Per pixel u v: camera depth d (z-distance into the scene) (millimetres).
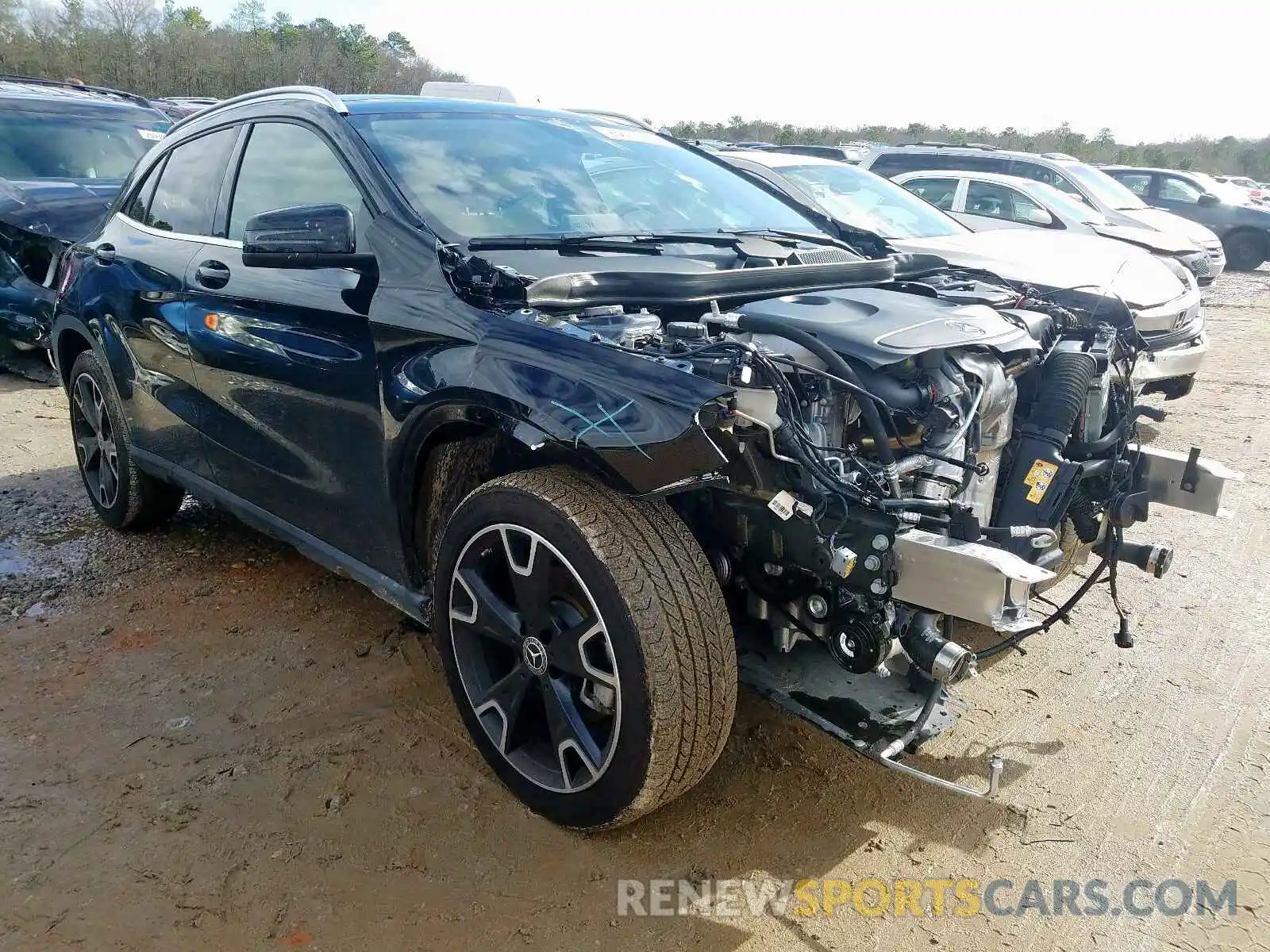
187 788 2721
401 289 2811
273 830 2557
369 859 2459
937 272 3672
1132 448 3166
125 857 2447
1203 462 3064
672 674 2227
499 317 2557
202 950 2168
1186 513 5113
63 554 4344
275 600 3895
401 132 3318
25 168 8125
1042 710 3197
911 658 2438
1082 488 3002
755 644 2906
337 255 2922
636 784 2316
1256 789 2805
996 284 3701
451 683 2795
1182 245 10164
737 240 3312
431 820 2607
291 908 2293
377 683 3275
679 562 2279
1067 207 10156
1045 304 3324
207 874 2395
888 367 2529
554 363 2350
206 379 3611
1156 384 6875
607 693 2357
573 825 2525
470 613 2664
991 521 2818
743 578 2568
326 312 3002
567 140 3701
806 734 2998
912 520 2273
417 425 2674
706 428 2098
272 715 3084
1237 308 13984
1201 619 3869
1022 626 2160
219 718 3064
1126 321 3463
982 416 2629
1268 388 8312
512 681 2592
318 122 3363
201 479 3908
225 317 3424
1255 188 37188
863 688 2846
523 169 3375
